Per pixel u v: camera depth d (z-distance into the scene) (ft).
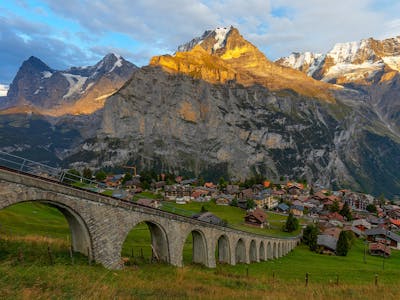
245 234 224.33
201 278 123.85
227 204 529.86
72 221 109.91
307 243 356.18
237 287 113.29
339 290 107.45
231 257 204.33
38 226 191.31
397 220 529.45
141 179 624.18
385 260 302.04
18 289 67.82
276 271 199.21
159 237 147.54
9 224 177.99
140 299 73.31
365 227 451.12
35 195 93.97
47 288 71.46
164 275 119.34
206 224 177.88
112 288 77.56
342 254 302.45
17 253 106.22
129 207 125.90
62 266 97.04
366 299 87.61
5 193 87.15
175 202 519.60
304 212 544.21
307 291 104.32
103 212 114.83
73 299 63.98
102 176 609.01
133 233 243.81
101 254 112.68
